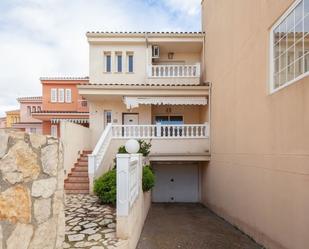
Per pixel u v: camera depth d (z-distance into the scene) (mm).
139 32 17422
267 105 7809
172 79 17344
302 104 6008
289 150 6574
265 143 7934
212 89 14742
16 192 2588
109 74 17766
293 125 6387
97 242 5930
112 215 8031
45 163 3174
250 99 9109
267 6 7867
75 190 11375
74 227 6945
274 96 7371
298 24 6387
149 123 17641
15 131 2660
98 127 17453
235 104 10664
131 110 17672
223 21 12477
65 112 23562
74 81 25344
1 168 2371
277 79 7438
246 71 9492
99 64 17766
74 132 13281
